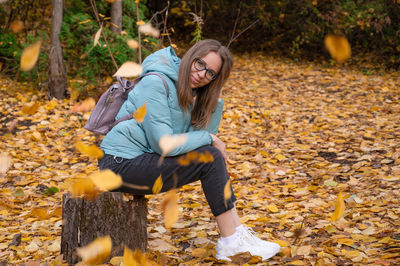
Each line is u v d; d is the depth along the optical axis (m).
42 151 4.90
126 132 2.16
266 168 4.08
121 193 2.16
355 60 10.55
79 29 7.08
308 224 2.76
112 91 2.27
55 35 6.70
